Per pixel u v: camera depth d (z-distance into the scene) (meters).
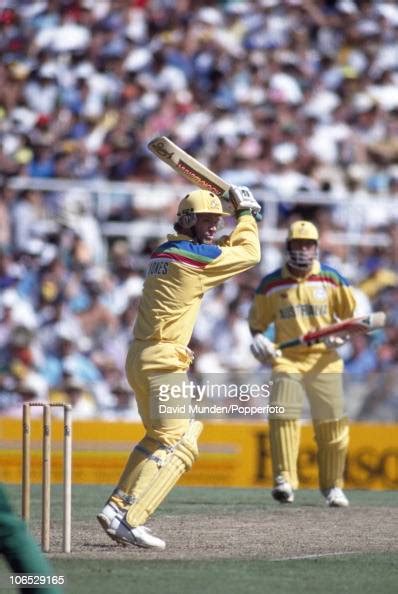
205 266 23.73
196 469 40.75
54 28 65.75
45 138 59.66
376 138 65.50
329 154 63.19
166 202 55.22
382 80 69.19
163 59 65.19
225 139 61.00
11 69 63.56
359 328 32.09
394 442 40.06
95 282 52.72
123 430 41.31
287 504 33.38
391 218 57.50
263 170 60.19
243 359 52.75
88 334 51.59
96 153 59.44
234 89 65.19
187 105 63.62
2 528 15.20
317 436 33.00
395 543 25.42
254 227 25.12
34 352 50.25
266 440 40.72
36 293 51.62
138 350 23.84
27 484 22.97
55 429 41.16
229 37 68.19
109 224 54.44
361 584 20.03
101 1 67.25
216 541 25.25
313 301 33.19
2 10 65.88
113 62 64.38
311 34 70.19
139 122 61.97
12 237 53.06
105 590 18.91
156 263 23.89
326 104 65.88
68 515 22.94
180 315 23.67
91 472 41.12
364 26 71.19
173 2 68.50
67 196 53.94
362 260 56.72
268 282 33.59
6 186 53.62
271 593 19.00
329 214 56.75
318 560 22.61
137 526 23.41
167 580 19.91
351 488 39.91
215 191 25.88
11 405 49.03
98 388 50.28
